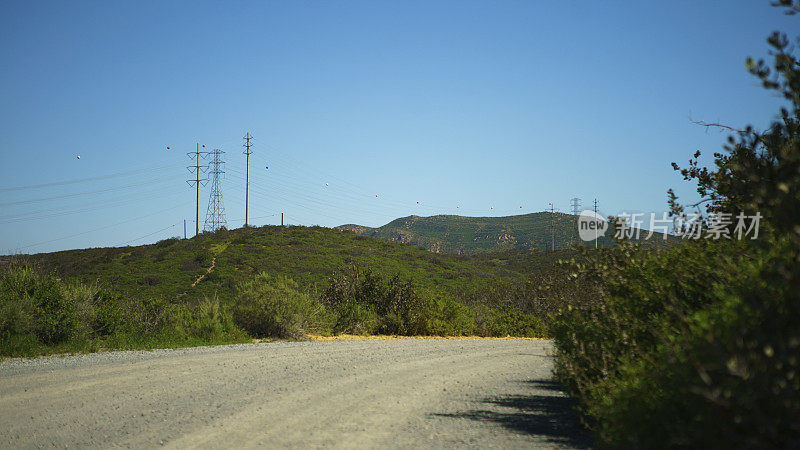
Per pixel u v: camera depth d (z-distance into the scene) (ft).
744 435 10.25
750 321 10.30
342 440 19.19
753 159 13.79
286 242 210.38
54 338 46.93
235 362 39.52
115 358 41.06
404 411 24.43
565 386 24.45
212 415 22.72
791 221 10.25
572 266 22.58
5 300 46.11
